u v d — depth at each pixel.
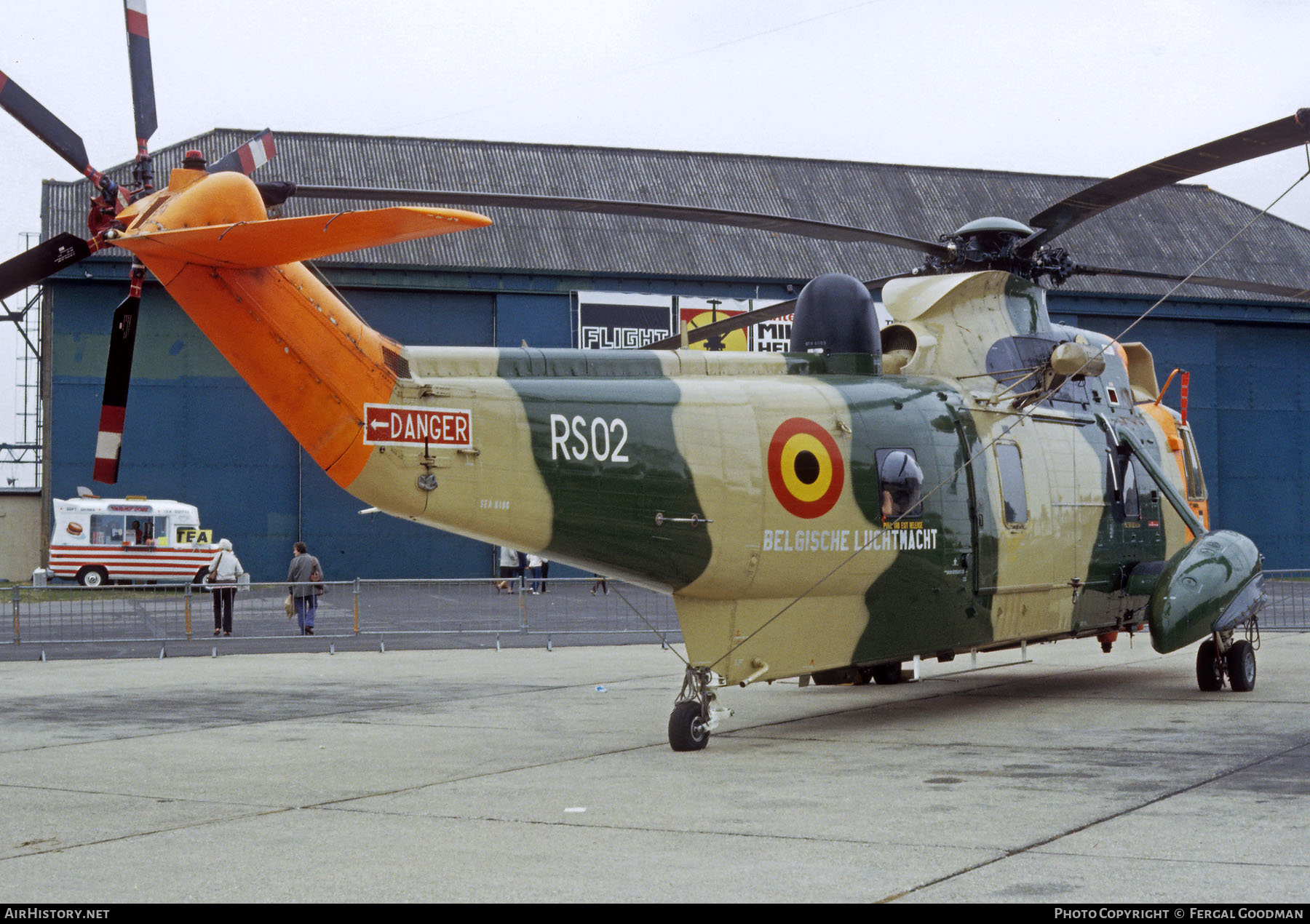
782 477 10.01
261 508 37.94
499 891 5.41
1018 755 9.05
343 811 7.29
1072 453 12.82
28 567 43.59
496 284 39.34
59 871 5.91
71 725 11.47
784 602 10.18
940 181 47.22
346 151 41.34
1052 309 42.91
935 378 11.74
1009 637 11.90
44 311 39.16
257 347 8.28
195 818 7.14
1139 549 13.77
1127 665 16.55
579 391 9.35
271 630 22.28
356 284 38.31
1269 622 23.61
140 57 9.08
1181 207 48.81
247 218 8.28
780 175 45.59
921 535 10.86
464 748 9.82
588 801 7.49
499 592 22.17
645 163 44.56
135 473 37.25
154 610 20.69
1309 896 5.14
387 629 21.75
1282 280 45.81
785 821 6.82
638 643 21.11
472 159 42.66
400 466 8.57
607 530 9.27
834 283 11.53
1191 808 6.99
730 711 9.77
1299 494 46.22
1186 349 45.06
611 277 40.03
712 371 10.53
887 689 13.95
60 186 38.03
